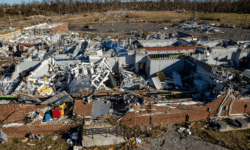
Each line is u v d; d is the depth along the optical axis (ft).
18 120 37.19
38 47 85.51
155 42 83.51
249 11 280.51
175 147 34.68
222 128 38.99
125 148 34.01
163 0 391.04
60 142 35.76
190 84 57.36
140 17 276.21
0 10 256.11
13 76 57.98
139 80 57.98
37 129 37.32
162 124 41.32
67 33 129.39
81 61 63.16
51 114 39.27
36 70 53.98
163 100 42.47
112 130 35.83
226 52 67.97
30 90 47.55
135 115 39.37
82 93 44.16
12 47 89.97
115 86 53.52
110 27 216.13
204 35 165.37
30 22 230.89
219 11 307.17
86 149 33.81
